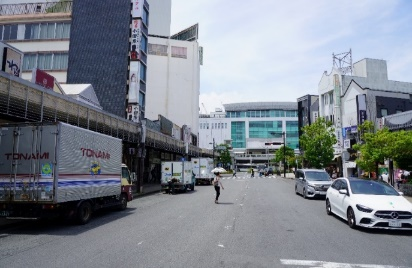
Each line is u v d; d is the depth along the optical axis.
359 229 9.91
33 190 9.84
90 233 9.27
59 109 15.61
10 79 12.52
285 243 7.98
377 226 9.27
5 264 6.12
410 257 6.78
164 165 25.27
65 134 10.27
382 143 19.89
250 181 43.56
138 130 25.39
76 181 10.73
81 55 34.84
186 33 71.75
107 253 6.95
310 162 34.91
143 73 37.16
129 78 33.94
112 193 13.15
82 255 6.77
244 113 135.38
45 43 35.50
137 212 13.85
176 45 65.56
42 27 35.81
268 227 10.16
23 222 11.25
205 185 36.47
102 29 35.12
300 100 58.75
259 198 19.89
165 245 7.70
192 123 64.56
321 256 6.81
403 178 23.73
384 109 33.44
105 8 35.53
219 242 8.04
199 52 75.31
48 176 9.85
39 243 7.97
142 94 36.75
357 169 33.25
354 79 39.28
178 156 52.06
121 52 34.50
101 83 34.12
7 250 7.24
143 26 36.94
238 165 132.12
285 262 6.34
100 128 19.59
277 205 16.23
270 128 130.75
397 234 9.21
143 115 36.88
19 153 10.09
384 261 6.47
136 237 8.63
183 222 11.09
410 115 26.22
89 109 18.33
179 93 64.44
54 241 8.20
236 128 132.50
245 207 15.36
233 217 12.21
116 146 13.77
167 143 34.94
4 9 38.84
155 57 64.25
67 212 10.47
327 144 33.34
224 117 136.88
